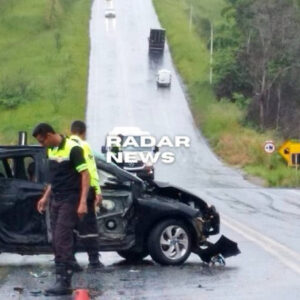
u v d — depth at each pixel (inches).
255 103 4884.4
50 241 839.1
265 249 1002.7
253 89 5241.1
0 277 802.2
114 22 7470.5
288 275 807.1
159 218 872.9
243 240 1100.5
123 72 6053.2
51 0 7765.8
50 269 858.1
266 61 5024.6
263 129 4626.0
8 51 6648.6
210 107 5078.7
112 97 5408.5
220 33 6087.6
